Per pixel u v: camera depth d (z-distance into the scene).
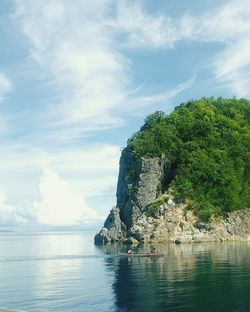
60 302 41.09
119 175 154.88
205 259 73.25
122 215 142.00
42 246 145.62
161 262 71.00
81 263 77.19
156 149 145.00
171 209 128.75
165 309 36.06
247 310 31.78
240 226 132.50
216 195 136.12
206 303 37.78
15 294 46.38
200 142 150.12
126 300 40.25
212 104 184.50
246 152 151.25
